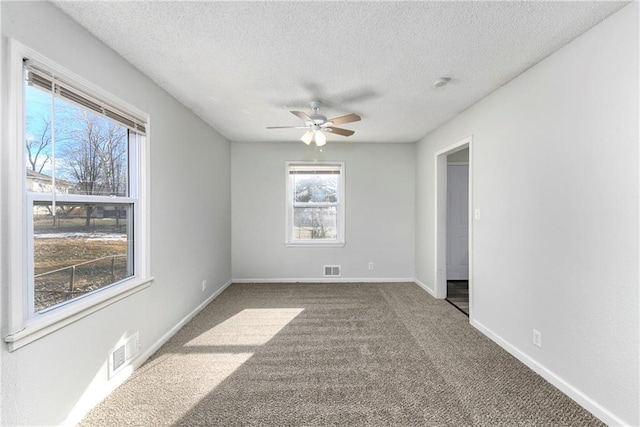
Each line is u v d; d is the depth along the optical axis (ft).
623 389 5.47
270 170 16.76
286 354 8.61
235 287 15.78
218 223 14.51
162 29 6.09
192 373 7.60
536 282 7.57
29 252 5.12
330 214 17.15
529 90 7.81
